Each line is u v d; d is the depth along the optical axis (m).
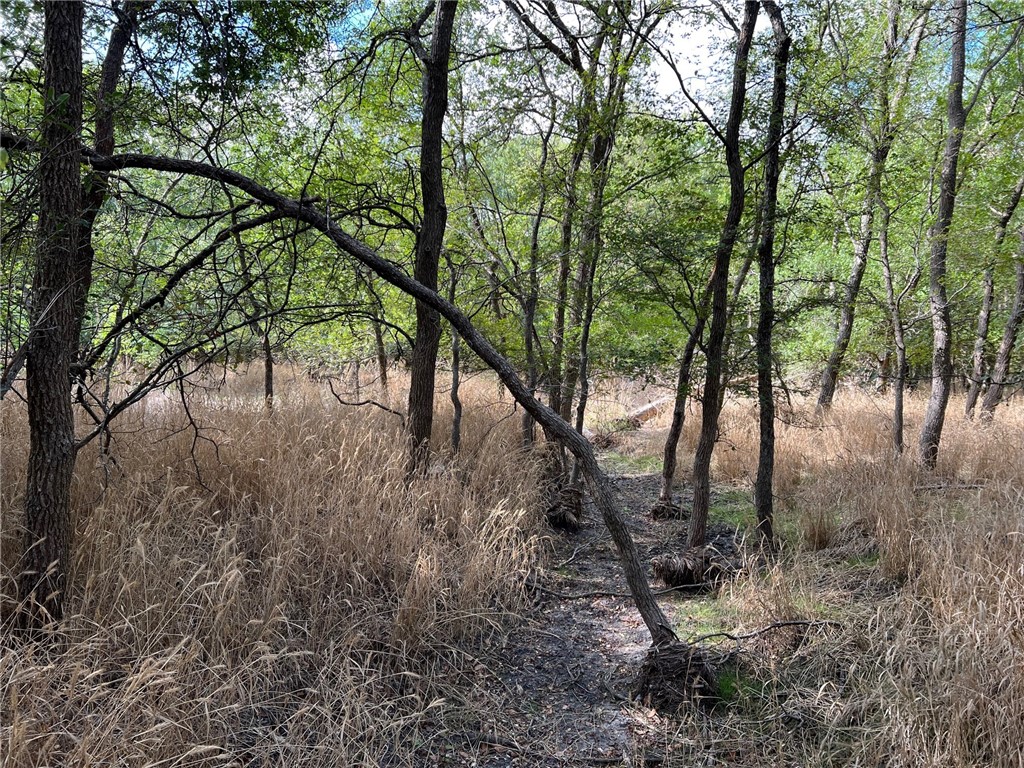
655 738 3.12
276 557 3.68
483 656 3.79
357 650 3.29
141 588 3.13
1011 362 11.63
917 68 7.93
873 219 8.72
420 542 4.42
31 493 2.88
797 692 3.33
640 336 7.07
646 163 5.97
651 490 7.67
